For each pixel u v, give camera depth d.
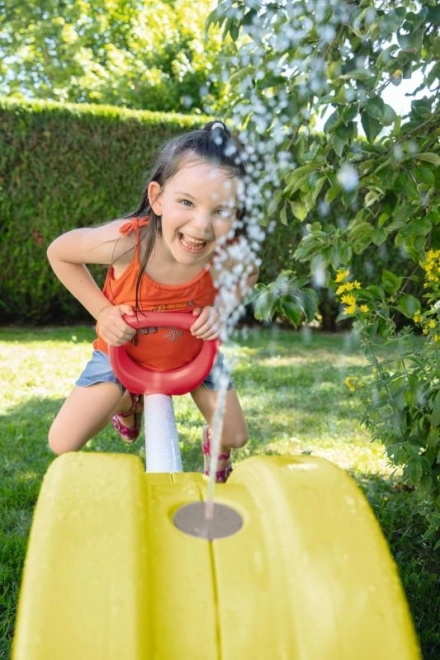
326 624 0.89
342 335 7.43
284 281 2.18
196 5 12.97
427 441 2.11
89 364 2.07
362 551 0.97
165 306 1.98
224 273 2.01
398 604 0.92
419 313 2.25
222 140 1.79
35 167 7.15
